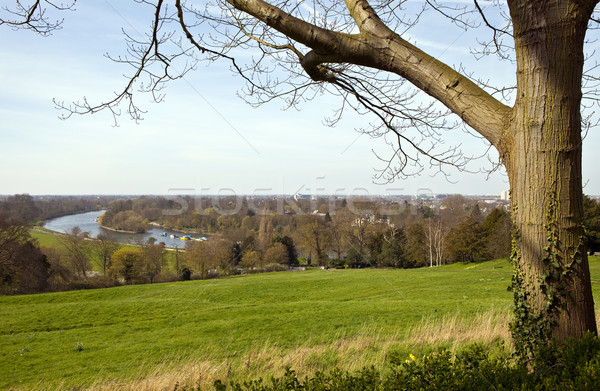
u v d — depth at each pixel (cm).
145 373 1071
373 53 277
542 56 244
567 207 254
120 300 2655
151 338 1683
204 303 2466
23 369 1316
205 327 1814
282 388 263
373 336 1172
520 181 267
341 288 2716
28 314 2305
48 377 1197
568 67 241
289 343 1390
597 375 222
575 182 254
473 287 2548
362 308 1983
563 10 236
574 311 260
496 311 1480
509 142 266
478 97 267
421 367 282
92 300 2758
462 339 764
